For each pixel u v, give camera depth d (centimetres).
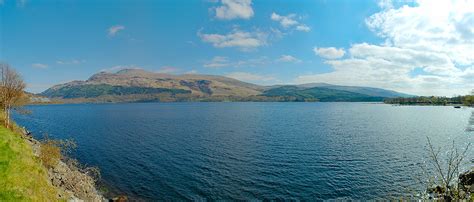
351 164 5519
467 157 5722
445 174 4356
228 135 9631
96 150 7038
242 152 6719
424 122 14212
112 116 19325
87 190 3719
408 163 5538
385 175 4775
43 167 3038
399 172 4928
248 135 9606
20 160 2439
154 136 9456
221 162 5747
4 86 4478
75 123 14162
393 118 16862
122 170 5203
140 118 17475
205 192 4097
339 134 9769
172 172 5059
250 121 15125
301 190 4141
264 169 5200
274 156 6256
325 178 4659
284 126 12500
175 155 6438
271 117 18038
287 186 4303
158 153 6662
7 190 1984
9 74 4569
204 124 13575
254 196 3931
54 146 3881
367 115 19538
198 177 4759
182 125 13125
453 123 13562
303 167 5319
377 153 6525
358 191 4081
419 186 4178
